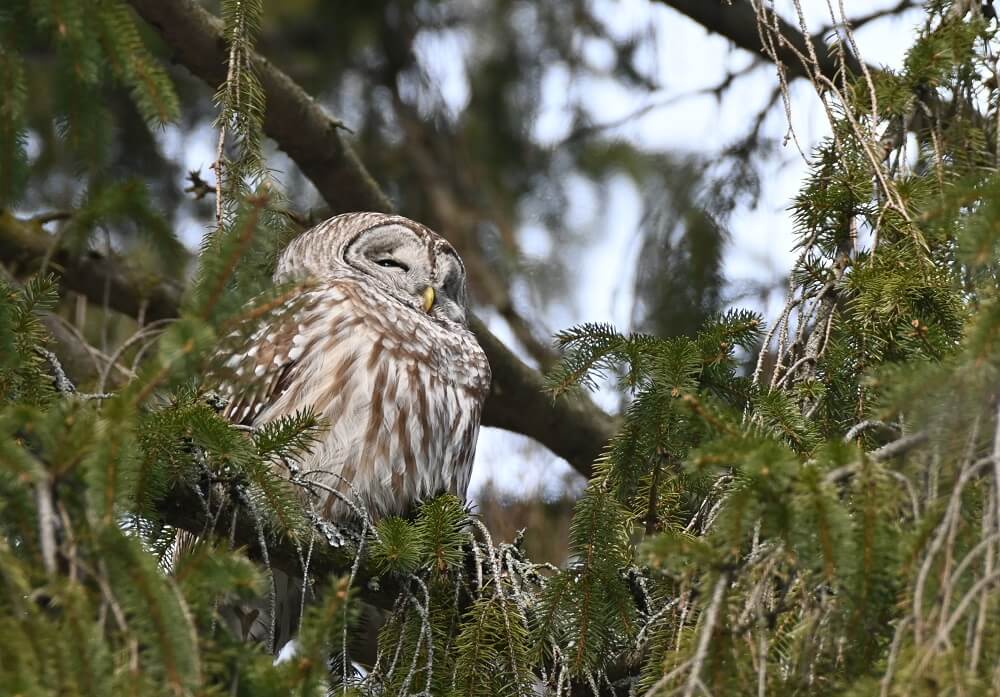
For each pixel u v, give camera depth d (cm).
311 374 1147
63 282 1410
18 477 615
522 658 861
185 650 604
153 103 903
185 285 1451
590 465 1495
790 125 946
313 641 659
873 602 669
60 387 865
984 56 987
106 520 620
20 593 597
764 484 679
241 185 952
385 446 1145
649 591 929
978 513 666
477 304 1688
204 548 675
